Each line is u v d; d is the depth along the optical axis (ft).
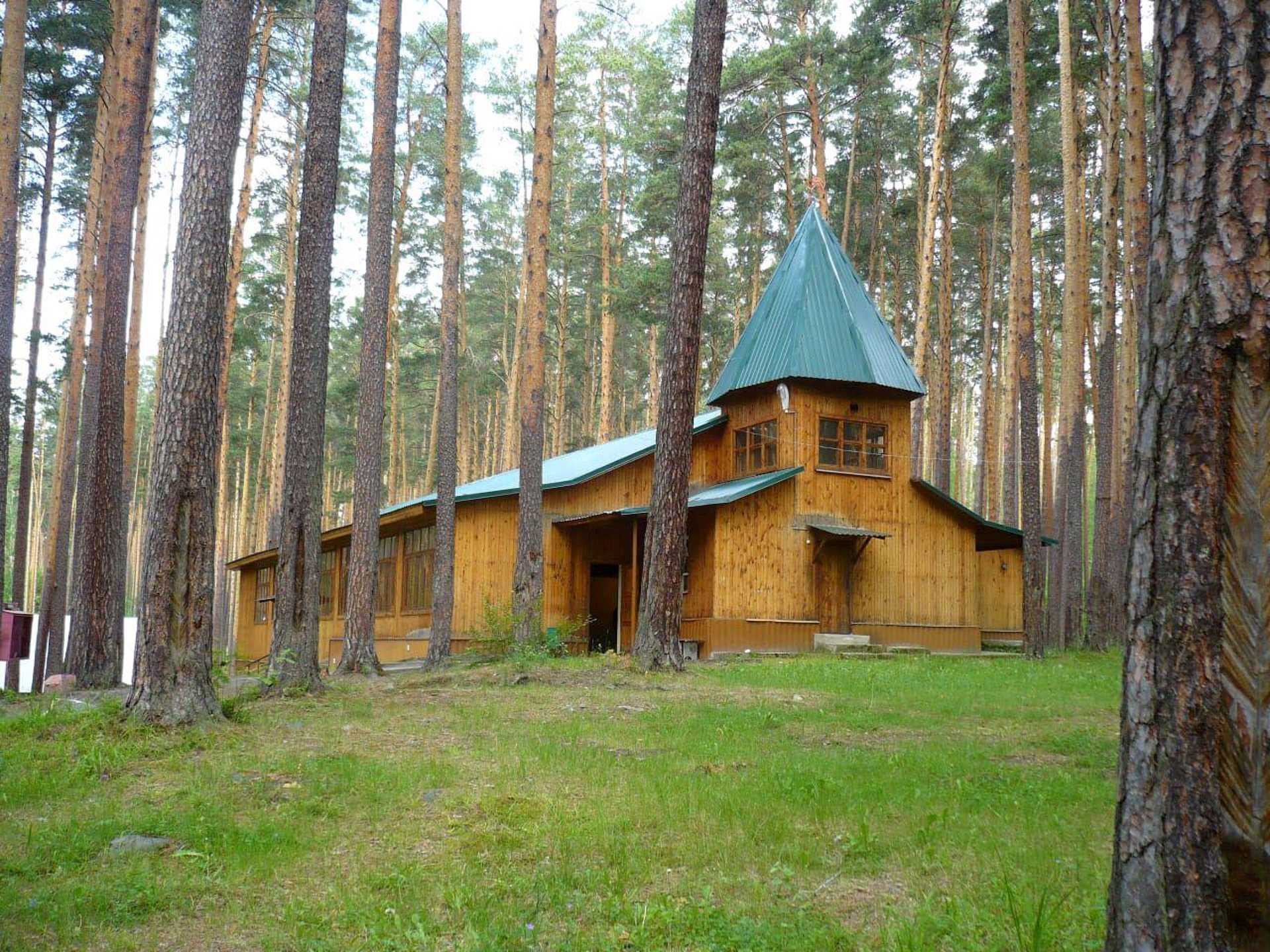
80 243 97.19
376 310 58.70
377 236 58.59
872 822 22.72
